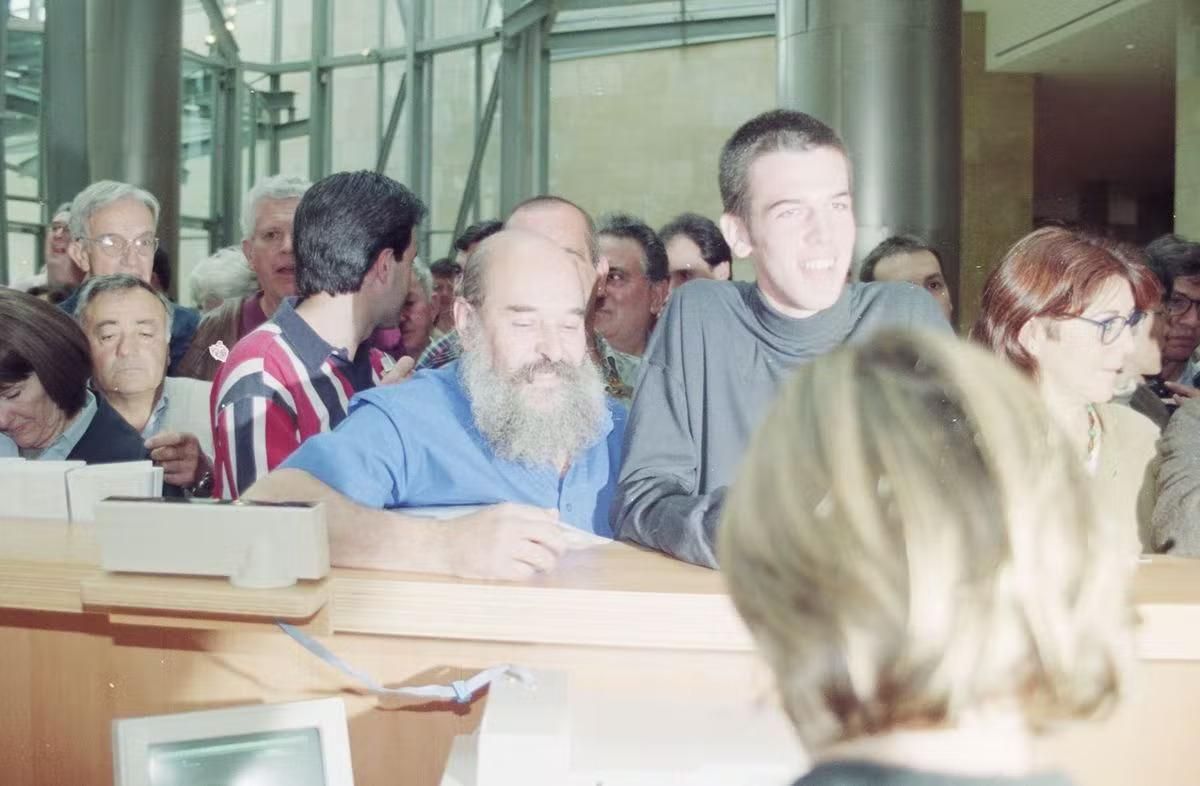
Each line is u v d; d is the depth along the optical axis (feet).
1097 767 4.24
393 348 12.45
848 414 1.91
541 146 36.01
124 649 4.78
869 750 1.83
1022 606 1.74
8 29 31.45
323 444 5.40
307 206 7.69
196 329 12.22
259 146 38.73
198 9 37.11
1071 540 1.81
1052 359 5.80
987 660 1.74
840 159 5.15
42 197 32.09
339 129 38.09
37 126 31.99
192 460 7.84
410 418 5.62
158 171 28.35
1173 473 5.63
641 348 11.59
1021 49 33.81
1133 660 1.86
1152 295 5.77
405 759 4.54
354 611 4.31
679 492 4.95
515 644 4.39
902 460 1.82
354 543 4.55
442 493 5.61
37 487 5.42
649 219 35.60
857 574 1.77
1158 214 58.39
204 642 4.69
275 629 4.30
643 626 4.12
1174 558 4.72
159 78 28.27
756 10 34.09
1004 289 5.86
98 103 28.19
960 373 1.96
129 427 7.79
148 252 11.12
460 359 5.78
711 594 4.08
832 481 1.86
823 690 1.80
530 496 5.62
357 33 37.52
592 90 35.76
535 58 35.83
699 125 34.91
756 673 2.19
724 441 5.22
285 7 38.14
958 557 1.75
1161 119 42.96
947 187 19.07
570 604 4.15
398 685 4.50
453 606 4.24
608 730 3.79
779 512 1.90
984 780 1.78
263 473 7.28
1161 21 30.32
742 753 3.57
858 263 18.70
